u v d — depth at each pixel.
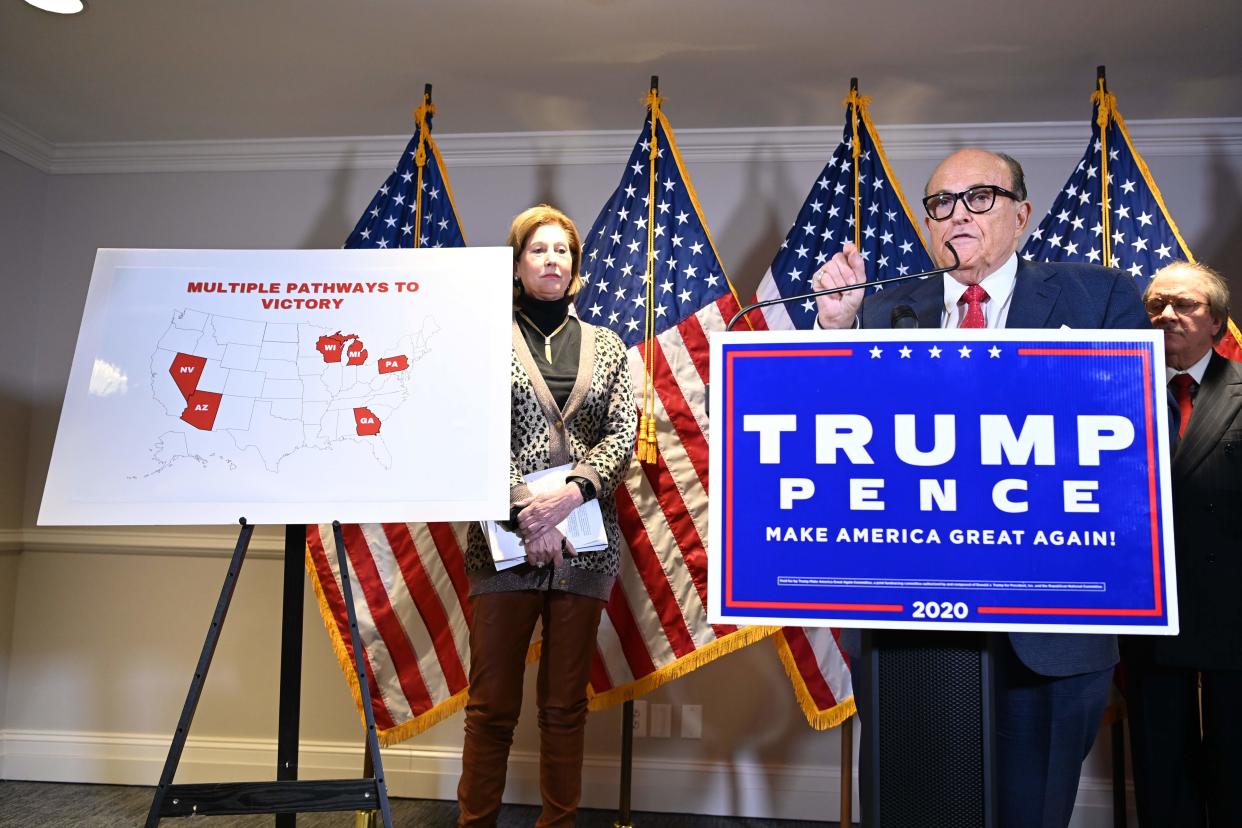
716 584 1.13
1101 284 1.64
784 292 2.48
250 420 1.79
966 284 1.74
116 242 3.37
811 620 1.11
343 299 1.87
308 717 3.08
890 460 1.13
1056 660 1.38
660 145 2.62
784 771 2.91
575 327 2.23
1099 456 1.11
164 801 1.64
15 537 3.21
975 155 1.77
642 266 2.54
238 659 3.13
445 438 1.78
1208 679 2.00
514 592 2.01
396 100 3.03
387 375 1.82
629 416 2.16
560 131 3.22
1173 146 3.03
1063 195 2.45
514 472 2.01
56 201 3.38
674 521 2.49
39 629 3.23
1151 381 1.12
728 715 2.95
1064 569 1.09
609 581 2.10
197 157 3.36
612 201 2.61
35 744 3.17
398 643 2.54
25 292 3.31
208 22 2.58
